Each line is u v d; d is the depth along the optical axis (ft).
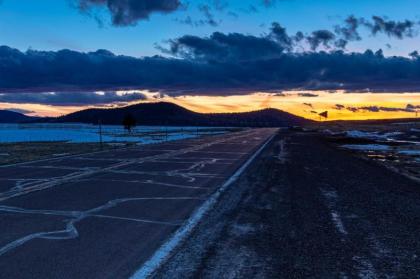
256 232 27.20
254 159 82.12
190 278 19.03
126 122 335.67
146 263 21.01
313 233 27.09
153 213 32.65
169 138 211.61
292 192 43.65
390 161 86.63
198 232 27.04
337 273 19.83
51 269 20.04
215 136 217.56
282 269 20.25
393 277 19.45
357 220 31.12
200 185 47.91
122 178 52.75
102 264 20.83
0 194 40.40
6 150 114.83
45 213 32.14
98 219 30.37
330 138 194.08
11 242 24.35
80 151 105.81
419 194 44.88
